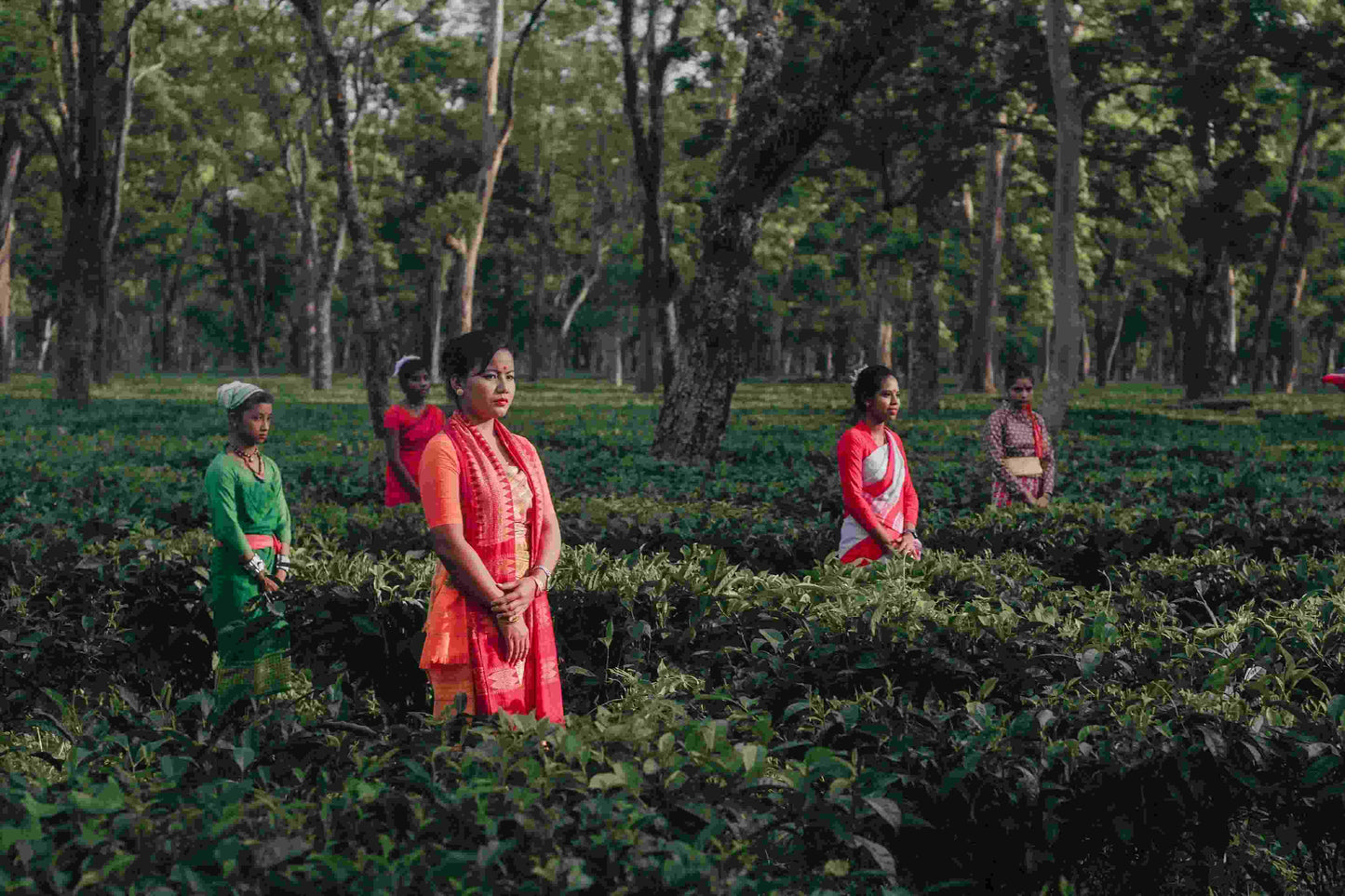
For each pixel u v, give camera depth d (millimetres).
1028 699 3455
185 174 43594
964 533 6668
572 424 21938
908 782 2928
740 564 6602
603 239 48094
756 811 2670
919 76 22484
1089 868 3166
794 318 60438
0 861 2215
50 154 36594
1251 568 5141
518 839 2346
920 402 27609
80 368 25500
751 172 13047
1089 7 21703
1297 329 43594
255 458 5125
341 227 44344
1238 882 3316
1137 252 46719
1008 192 36000
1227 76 20188
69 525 6438
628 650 4402
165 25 31312
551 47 38938
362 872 2234
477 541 3762
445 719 3154
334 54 16953
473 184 44312
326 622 4938
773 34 13500
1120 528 6480
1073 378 19797
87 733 3295
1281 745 3043
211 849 2254
